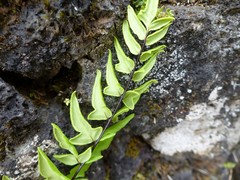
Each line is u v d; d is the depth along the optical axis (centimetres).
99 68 23
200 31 24
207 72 26
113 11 22
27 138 23
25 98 22
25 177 24
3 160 23
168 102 27
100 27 22
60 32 21
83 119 22
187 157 32
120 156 30
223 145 32
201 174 33
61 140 22
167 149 31
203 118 29
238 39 25
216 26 24
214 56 25
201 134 30
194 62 25
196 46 25
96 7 22
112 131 24
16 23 21
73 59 23
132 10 21
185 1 24
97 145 24
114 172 30
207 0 23
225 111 29
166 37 24
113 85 22
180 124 29
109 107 25
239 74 27
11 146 23
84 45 22
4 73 22
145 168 31
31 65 22
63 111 24
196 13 23
